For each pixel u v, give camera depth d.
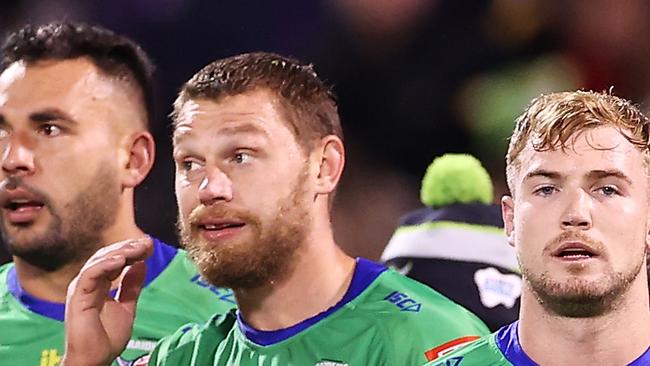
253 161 9.95
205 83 10.17
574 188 8.68
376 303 10.55
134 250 10.14
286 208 10.04
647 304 8.93
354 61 23.92
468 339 10.41
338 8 24.09
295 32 24.19
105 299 10.36
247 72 10.18
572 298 8.62
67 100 11.58
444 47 23.73
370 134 23.66
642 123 8.90
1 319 12.22
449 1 23.80
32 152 11.46
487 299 12.49
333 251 10.60
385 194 23.00
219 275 9.98
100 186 11.71
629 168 8.72
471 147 23.23
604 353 8.83
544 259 8.69
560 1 23.48
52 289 12.08
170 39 24.25
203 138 9.98
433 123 23.45
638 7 23.39
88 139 11.64
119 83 12.01
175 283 12.39
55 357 11.97
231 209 9.89
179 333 11.11
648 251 8.94
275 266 10.12
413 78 23.70
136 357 11.83
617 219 8.62
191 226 10.02
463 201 13.13
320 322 10.41
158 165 22.11
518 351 9.11
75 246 11.70
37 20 24.11
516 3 23.59
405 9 23.78
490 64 23.55
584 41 23.42
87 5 24.25
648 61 23.25
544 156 8.78
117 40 12.14
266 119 10.02
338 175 10.44
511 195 9.23
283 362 10.30
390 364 10.21
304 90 10.31
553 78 23.16
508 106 23.05
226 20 24.28
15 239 11.58
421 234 12.99
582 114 8.77
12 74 11.77
